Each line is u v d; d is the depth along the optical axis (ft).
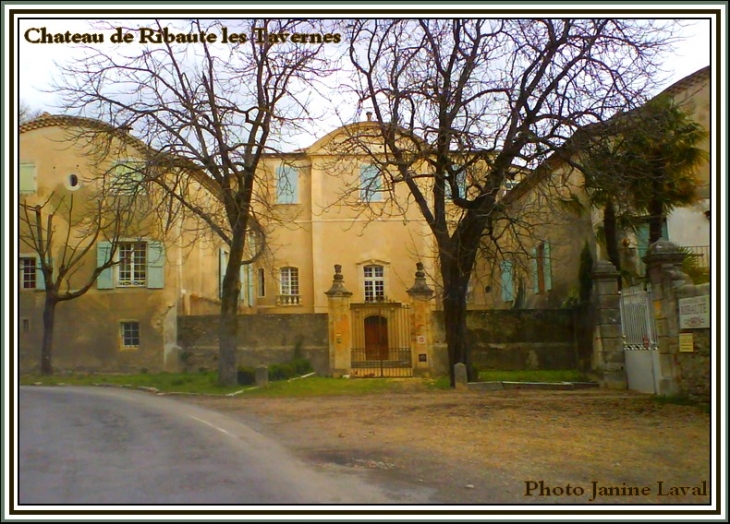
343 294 78.79
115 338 83.25
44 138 85.46
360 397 57.67
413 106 60.59
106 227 77.10
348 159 75.56
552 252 90.68
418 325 77.05
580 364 74.28
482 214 59.62
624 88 56.29
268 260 80.33
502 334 77.66
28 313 83.82
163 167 63.72
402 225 108.27
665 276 52.39
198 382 69.56
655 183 63.72
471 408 49.37
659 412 45.14
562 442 35.29
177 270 84.17
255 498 23.93
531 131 58.18
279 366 72.69
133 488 25.26
